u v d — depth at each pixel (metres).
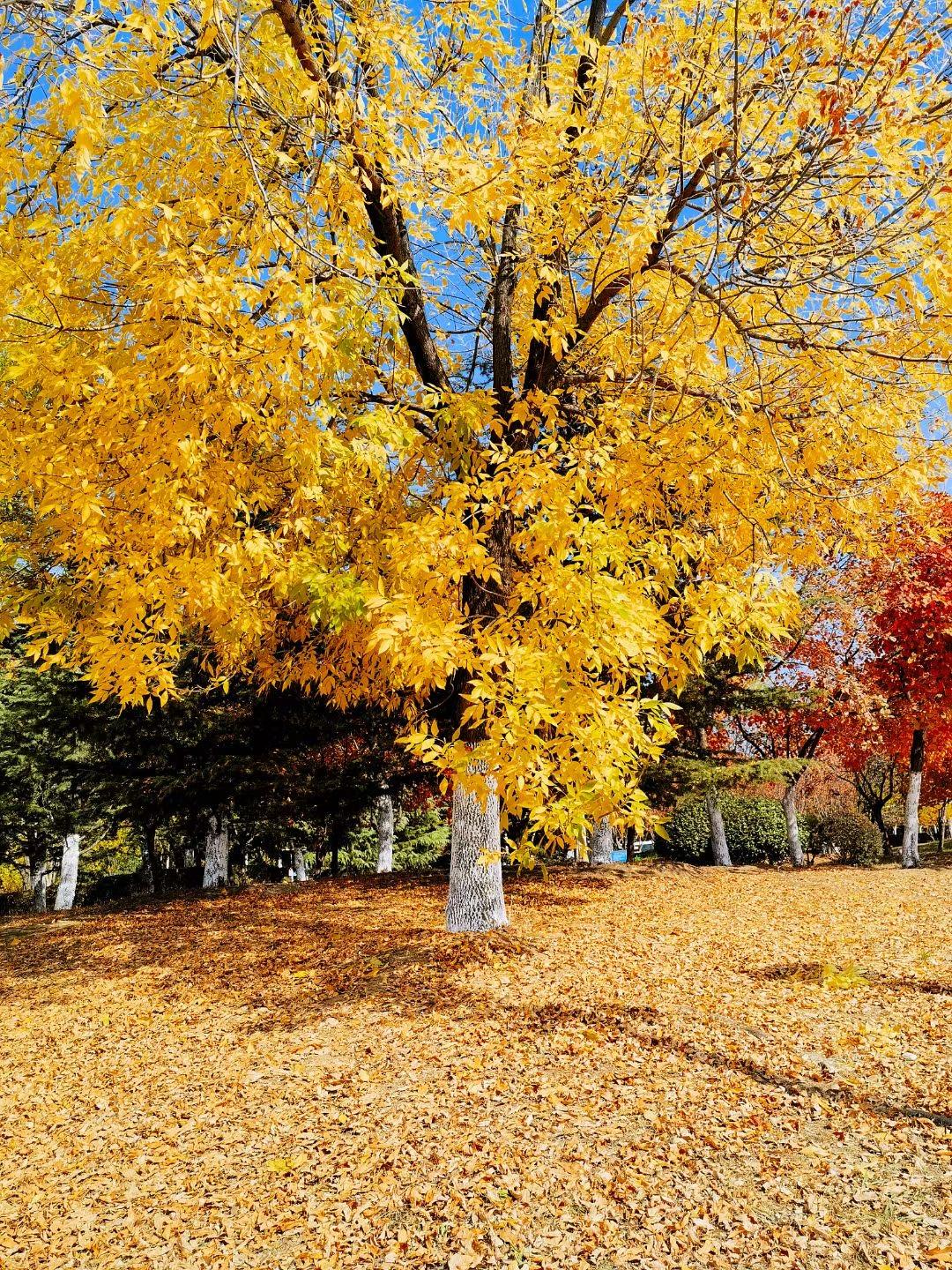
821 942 7.87
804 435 6.17
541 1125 4.30
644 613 4.39
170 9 4.89
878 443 5.93
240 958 8.28
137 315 4.98
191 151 5.34
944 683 13.81
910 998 5.83
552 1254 3.34
